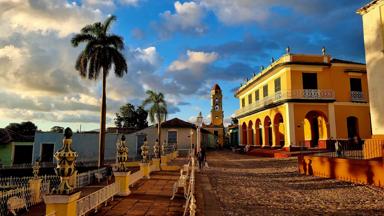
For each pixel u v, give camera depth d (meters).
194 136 41.19
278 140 30.09
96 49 25.89
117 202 9.65
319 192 11.51
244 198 10.62
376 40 15.13
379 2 14.97
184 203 9.52
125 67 26.72
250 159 27.50
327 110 27.33
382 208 8.76
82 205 7.23
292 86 27.06
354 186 12.02
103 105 25.77
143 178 15.51
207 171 19.14
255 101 36.47
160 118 37.41
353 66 28.34
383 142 13.80
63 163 5.86
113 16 26.83
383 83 14.55
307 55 27.59
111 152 36.09
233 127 58.81
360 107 28.06
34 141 33.25
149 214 8.12
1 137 34.50
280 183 14.02
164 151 31.95
